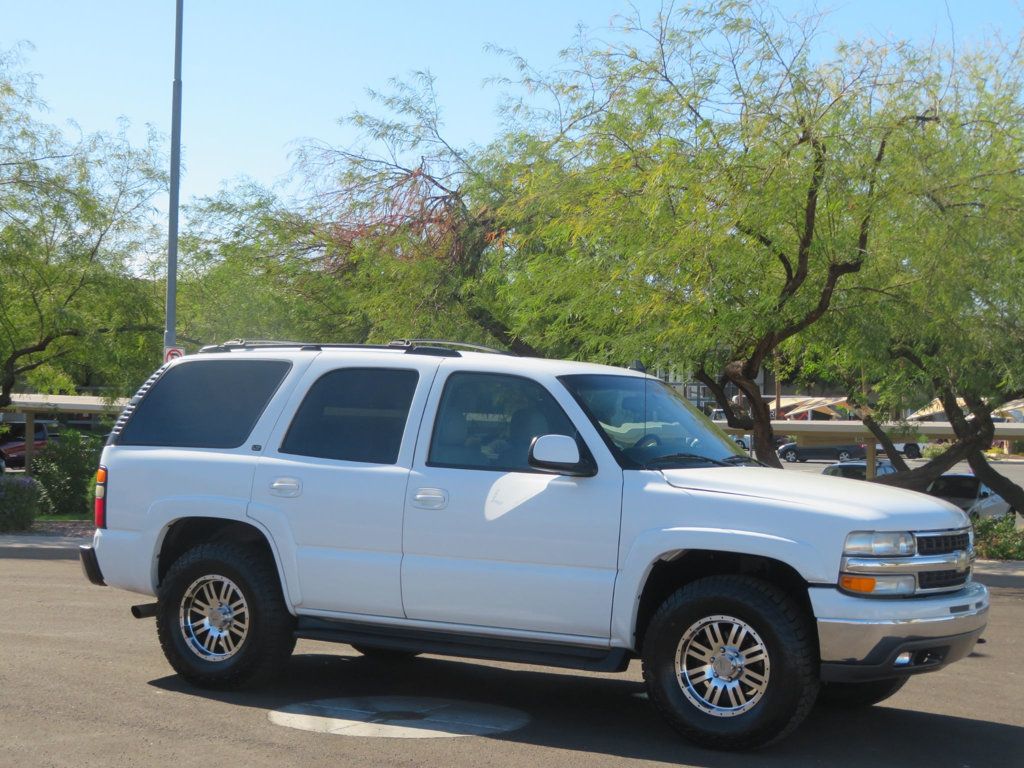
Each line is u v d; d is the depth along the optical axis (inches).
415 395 273.1
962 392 642.2
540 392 263.0
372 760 224.5
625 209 543.8
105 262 828.6
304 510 272.2
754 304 527.2
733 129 516.4
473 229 729.0
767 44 522.9
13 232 774.5
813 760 232.1
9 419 1686.8
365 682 300.8
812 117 507.5
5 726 245.6
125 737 238.7
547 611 248.1
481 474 258.5
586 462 249.4
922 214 518.9
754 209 499.8
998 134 542.9
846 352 605.6
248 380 294.7
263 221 848.9
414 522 260.5
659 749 237.8
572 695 291.4
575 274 570.6
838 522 228.4
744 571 251.8
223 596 281.4
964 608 236.7
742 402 763.4
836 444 2190.0
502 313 709.9
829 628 225.3
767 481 245.4
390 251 738.2
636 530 241.8
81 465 981.2
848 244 514.3
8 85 797.2
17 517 738.8
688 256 522.0
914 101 526.0
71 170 823.7
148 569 289.9
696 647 238.5
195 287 907.4
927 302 536.1
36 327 817.5
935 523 238.5
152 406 302.4
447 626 258.5
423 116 767.7
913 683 314.7
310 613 272.8
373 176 778.8
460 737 244.5
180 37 725.3
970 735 257.9
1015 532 717.9
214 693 279.6
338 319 823.1
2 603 423.5
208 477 284.5
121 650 330.6
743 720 231.5
